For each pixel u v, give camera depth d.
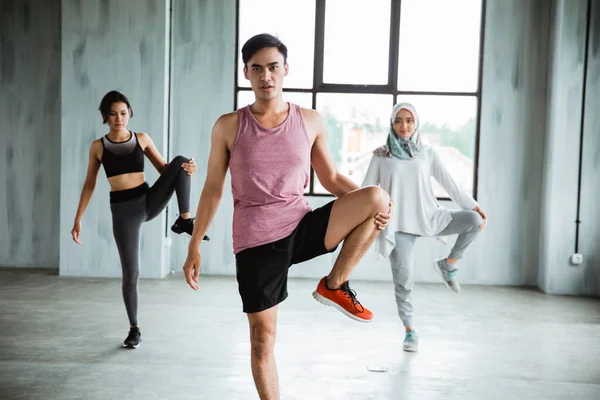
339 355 4.11
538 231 6.69
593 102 6.23
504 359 4.12
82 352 4.05
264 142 2.48
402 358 4.08
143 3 6.42
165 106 6.50
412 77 6.70
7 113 6.89
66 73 6.46
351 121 6.77
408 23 6.67
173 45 6.73
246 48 2.48
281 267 2.50
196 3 6.71
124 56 6.44
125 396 3.30
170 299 5.63
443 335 4.68
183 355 4.04
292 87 6.76
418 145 4.20
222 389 3.44
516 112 6.63
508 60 6.60
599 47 6.19
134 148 4.13
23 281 6.26
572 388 3.58
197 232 2.65
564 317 5.37
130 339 4.18
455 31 6.65
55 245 6.98
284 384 3.54
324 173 2.70
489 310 5.55
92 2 6.41
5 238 6.99
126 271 4.18
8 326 4.63
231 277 6.73
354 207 2.44
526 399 3.39
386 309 5.47
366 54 6.71
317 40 6.70
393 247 4.19
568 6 6.19
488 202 6.70
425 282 6.78
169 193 4.13
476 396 3.41
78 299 5.55
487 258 6.72
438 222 4.22
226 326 4.78
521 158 6.66
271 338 2.57
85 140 6.50
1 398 3.23
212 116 6.78
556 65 6.30
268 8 6.71
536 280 6.72
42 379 3.53
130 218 4.12
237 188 2.53
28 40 6.84
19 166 6.93
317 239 2.51
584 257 6.31
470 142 6.71
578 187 6.27
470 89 6.68
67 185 6.54
